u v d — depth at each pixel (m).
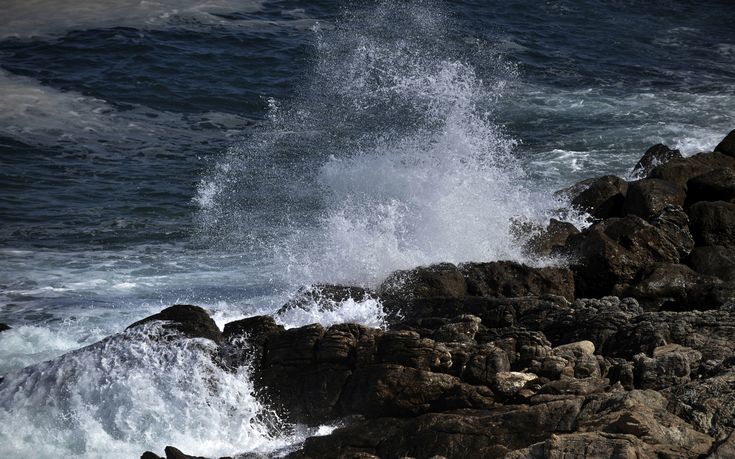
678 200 54.69
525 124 93.62
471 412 33.91
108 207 75.94
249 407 38.75
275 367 39.22
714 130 90.00
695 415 30.47
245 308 51.22
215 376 39.19
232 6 132.50
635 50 124.44
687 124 91.88
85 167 85.38
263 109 100.44
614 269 48.59
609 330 38.44
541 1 143.50
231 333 41.12
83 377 39.78
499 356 35.84
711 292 46.84
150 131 94.88
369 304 44.84
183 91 105.00
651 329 37.44
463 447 31.81
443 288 46.06
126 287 59.69
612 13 141.62
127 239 69.19
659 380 33.69
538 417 31.45
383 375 36.50
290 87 105.56
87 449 38.72
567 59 117.94
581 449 28.11
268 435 38.38
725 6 148.88
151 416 38.84
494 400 34.81
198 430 38.59
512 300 42.41
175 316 41.72
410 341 37.12
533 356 36.44
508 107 98.75
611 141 87.50
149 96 103.81
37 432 39.25
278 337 39.78
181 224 72.00
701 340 36.62
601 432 29.25
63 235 70.00
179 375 39.22
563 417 31.17
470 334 39.59
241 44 118.44
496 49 118.31
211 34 121.62
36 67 111.19
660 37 131.50
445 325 40.06
